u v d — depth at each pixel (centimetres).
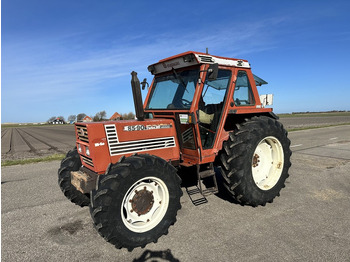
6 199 404
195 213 336
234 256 237
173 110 343
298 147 855
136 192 266
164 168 274
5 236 287
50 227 308
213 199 383
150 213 275
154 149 318
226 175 337
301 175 502
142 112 302
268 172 378
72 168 347
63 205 377
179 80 350
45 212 352
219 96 345
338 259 228
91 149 271
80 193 355
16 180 512
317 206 348
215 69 288
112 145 282
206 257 237
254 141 335
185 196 396
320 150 780
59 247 263
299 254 237
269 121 367
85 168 316
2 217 337
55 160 729
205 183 454
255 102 393
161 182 274
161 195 283
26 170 600
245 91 383
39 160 723
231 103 355
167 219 277
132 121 302
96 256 246
